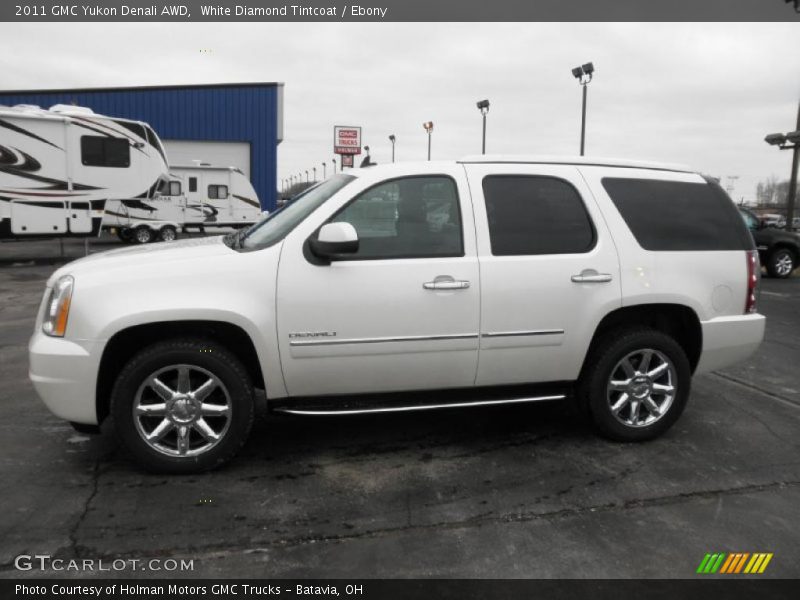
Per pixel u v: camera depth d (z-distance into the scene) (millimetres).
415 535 3037
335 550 2902
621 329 4195
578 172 4156
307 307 3602
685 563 2832
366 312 3664
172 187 21516
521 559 2848
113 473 3656
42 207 14523
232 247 3887
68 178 14812
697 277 4195
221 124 28641
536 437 4328
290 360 3637
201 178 22188
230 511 3234
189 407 3590
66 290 3467
